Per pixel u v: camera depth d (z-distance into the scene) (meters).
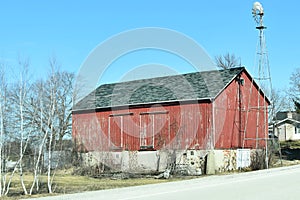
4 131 18.95
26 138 20.95
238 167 32.16
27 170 25.80
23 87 25.98
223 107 31.38
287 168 29.22
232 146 31.91
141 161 31.81
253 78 33.91
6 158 18.41
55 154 24.25
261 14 33.50
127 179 25.23
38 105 26.56
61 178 25.41
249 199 12.91
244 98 34.03
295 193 14.32
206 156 29.55
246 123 33.25
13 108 20.83
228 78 32.41
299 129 70.69
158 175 27.30
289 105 71.94
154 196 13.95
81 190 17.91
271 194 14.12
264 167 31.56
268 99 37.06
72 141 32.47
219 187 16.78
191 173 28.62
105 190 15.96
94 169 29.02
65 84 36.12
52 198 13.90
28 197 15.27
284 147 56.03
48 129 18.48
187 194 14.44
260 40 33.91
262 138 33.34
